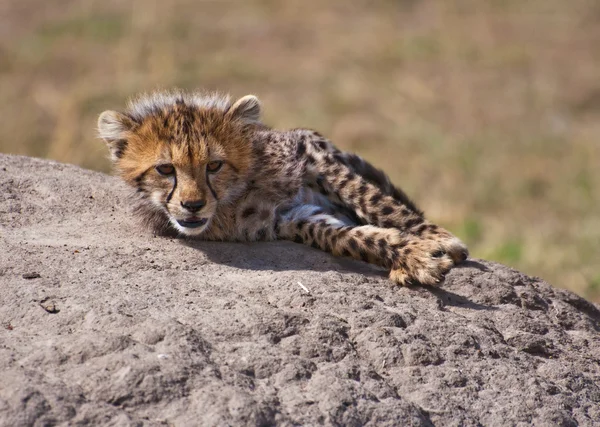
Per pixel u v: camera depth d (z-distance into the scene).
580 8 45.81
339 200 11.00
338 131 30.36
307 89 34.97
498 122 32.03
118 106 27.45
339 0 48.44
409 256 9.73
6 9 43.12
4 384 6.95
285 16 45.50
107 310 8.12
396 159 28.23
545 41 41.34
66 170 12.48
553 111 33.25
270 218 10.62
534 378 8.49
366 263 10.42
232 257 10.00
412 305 9.27
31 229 10.39
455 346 8.63
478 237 22.16
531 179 26.58
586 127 31.86
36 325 7.96
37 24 40.59
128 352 7.44
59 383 7.07
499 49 39.72
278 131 11.63
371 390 7.78
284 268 9.88
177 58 34.38
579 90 35.16
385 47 40.50
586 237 21.81
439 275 9.59
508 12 45.53
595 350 9.73
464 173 26.75
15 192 11.30
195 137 10.03
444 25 43.00
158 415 7.04
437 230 10.70
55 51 36.31
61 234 10.28
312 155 11.03
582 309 10.86
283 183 10.70
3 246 9.40
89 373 7.25
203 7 46.03
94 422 6.82
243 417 7.02
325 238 10.30
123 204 11.55
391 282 9.87
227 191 10.30
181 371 7.32
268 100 33.00
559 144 29.81
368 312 8.69
